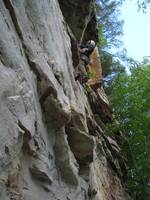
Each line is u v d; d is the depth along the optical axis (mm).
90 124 14227
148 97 19750
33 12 9141
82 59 15266
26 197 6605
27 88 7070
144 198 17516
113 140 18062
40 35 9156
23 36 7969
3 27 6824
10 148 6043
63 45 11094
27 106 6930
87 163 9648
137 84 20250
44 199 7238
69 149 8555
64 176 8391
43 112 8078
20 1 8273
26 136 6801
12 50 6902
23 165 6773
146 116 19172
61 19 12578
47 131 8094
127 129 19578
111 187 14500
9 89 6312
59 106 8156
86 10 15625
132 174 17891
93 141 9484
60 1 15258
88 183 9852
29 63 7914
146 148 18906
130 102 19938
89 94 17125
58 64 9680
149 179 17906
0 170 5812
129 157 18734
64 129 8625
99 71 19734
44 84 8047
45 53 9148
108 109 18438
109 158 15555
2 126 5910
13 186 6301
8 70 6547
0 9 6973
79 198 8852
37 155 7230
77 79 13336
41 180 7273
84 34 17797
